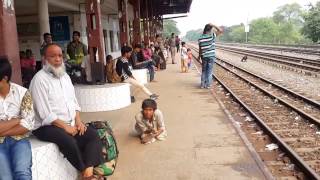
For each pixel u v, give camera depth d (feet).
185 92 43.60
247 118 32.71
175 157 20.72
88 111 33.30
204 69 46.16
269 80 58.44
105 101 33.27
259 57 116.67
